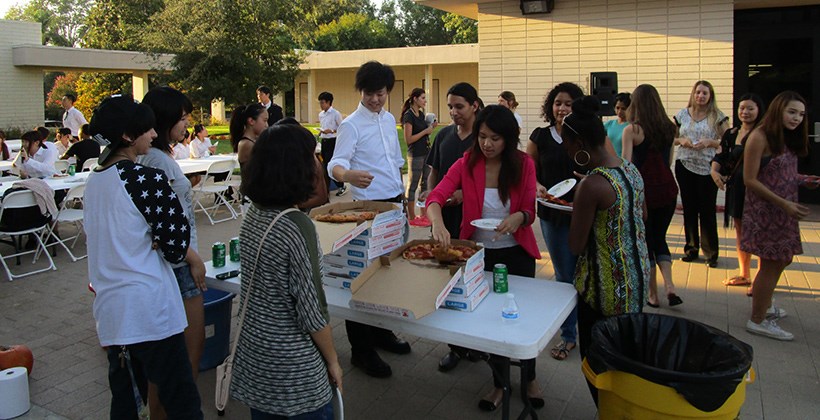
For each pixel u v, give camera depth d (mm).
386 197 3756
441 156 3887
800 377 3549
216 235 7766
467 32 37938
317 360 2096
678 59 8336
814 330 4227
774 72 8703
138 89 22609
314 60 30562
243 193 2082
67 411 3396
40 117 20188
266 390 2064
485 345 2254
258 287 2053
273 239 2002
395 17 47438
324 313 2049
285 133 2035
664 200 4543
